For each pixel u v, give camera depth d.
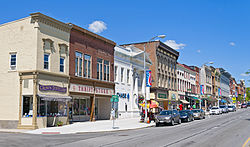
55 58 27.16
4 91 26.39
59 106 27.64
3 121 25.95
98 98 36.62
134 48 43.50
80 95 30.33
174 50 60.09
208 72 86.88
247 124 28.69
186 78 67.06
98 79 33.97
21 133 21.84
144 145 13.85
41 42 25.64
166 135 18.73
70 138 17.77
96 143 14.99
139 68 44.78
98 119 36.22
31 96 25.20
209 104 86.00
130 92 41.50
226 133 19.84
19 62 25.91
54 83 26.77
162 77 54.09
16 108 25.50
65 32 28.70
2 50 27.00
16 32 26.44
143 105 32.66
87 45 32.12
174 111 30.94
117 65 38.59
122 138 17.38
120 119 37.84
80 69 30.91
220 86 102.62
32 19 25.53
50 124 26.16
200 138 16.80
